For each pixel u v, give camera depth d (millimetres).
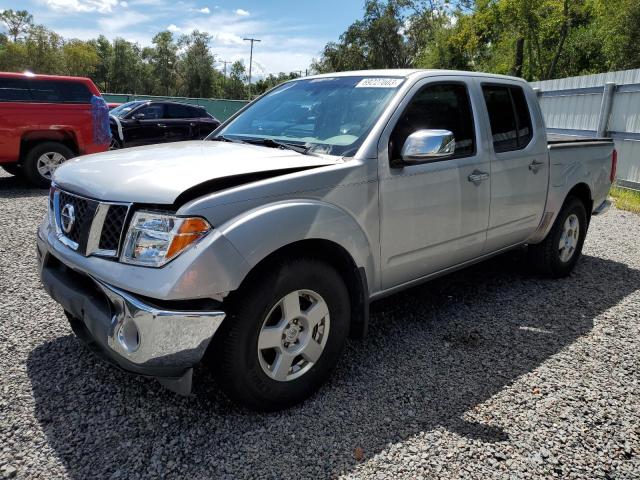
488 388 3088
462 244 3826
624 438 2645
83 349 3402
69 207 2805
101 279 2494
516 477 2352
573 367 3357
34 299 4191
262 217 2549
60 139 9414
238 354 2555
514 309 4316
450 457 2471
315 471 2361
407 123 3373
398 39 45969
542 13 23812
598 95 10734
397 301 4449
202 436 2586
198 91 73812
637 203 9047
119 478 2289
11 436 2539
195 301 2449
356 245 2996
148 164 2818
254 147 3338
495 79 4223
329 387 3061
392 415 2793
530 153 4340
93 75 73625
